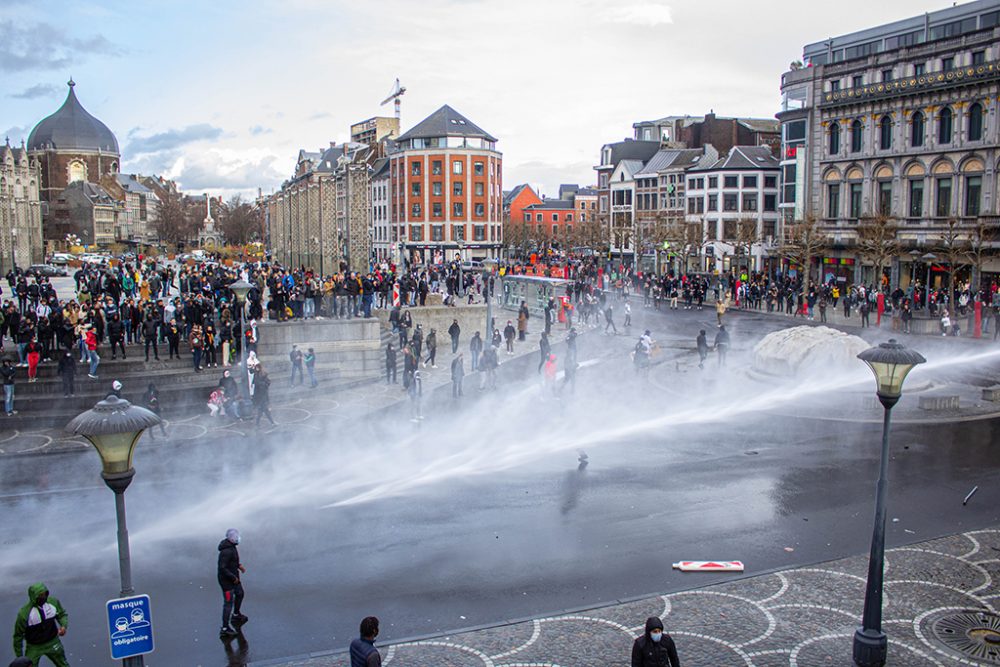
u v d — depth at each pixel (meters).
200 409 28.95
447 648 12.48
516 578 14.96
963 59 54.69
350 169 51.75
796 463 21.94
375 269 51.12
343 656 12.23
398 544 16.64
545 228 159.62
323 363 34.84
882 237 53.97
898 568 15.38
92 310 33.06
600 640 12.72
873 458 22.28
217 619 13.52
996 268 51.81
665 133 120.12
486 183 115.31
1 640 12.88
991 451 22.75
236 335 32.84
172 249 135.38
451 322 46.09
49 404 26.94
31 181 91.88
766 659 12.18
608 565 15.52
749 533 17.06
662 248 83.50
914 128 57.69
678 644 12.58
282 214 83.50
